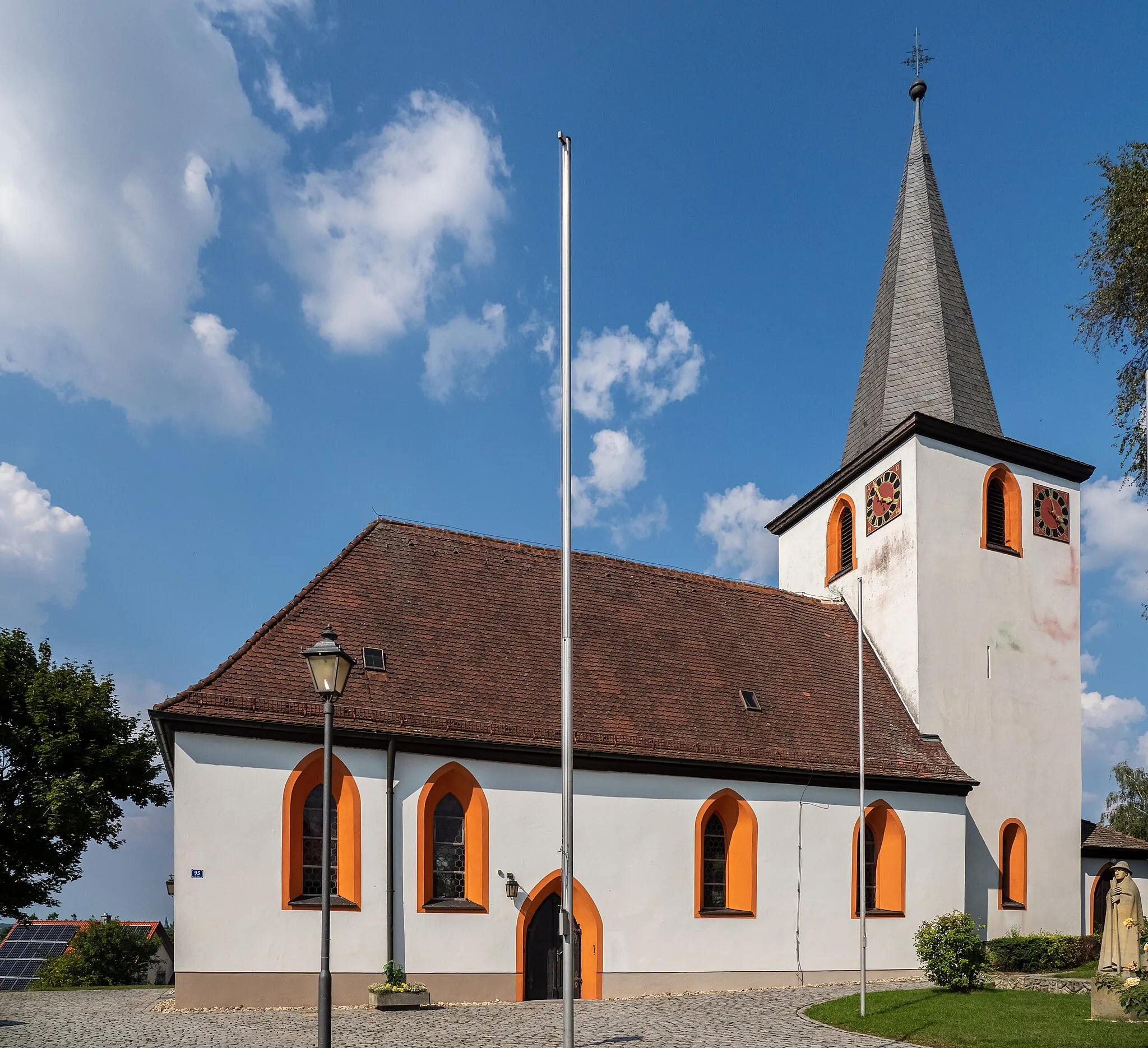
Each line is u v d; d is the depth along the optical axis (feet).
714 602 94.43
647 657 83.97
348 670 42.42
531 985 69.31
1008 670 96.53
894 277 109.70
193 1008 59.57
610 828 73.00
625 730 75.82
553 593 85.66
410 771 67.21
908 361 104.63
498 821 69.36
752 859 77.56
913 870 84.43
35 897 105.91
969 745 92.63
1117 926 59.11
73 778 100.48
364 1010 60.59
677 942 73.61
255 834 62.75
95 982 158.61
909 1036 52.44
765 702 85.87
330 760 41.32
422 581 79.87
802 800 80.69
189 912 60.64
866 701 91.40
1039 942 85.61
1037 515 101.96
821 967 78.48
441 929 66.08
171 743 64.90
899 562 95.86
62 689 106.11
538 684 76.23
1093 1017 55.88
